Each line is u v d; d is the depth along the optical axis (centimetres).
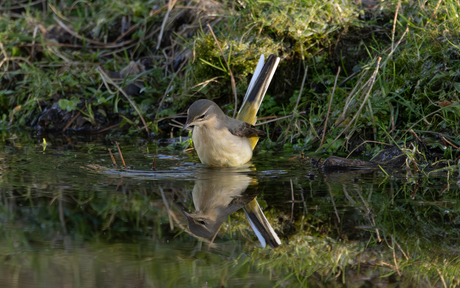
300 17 1259
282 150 1095
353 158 1008
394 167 916
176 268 473
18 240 540
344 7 1300
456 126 1007
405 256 511
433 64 1094
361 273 477
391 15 1309
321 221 611
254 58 1228
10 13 1773
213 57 1242
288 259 504
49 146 1105
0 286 430
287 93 1280
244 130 951
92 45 1592
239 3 1412
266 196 718
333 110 1170
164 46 1514
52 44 1565
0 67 1502
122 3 1648
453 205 673
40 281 441
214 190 748
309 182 802
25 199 689
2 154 1009
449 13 1173
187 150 1080
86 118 1327
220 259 501
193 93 1274
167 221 609
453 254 520
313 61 1264
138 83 1406
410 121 1084
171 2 1532
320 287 439
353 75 1227
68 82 1409
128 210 649
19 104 1419
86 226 582
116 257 498
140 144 1141
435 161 934
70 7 1777
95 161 953
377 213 641
